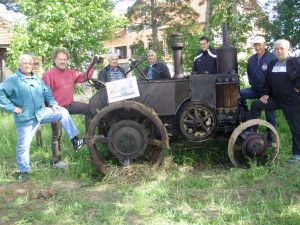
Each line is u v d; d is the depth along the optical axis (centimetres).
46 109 545
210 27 1219
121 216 407
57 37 1094
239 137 552
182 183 493
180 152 596
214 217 400
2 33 1502
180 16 1672
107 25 1166
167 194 459
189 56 1053
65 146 675
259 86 624
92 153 521
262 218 389
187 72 1065
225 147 604
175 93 539
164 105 537
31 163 602
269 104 580
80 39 1129
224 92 550
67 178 545
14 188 505
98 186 504
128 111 539
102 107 545
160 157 521
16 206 451
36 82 534
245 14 1187
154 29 1677
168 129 553
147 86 534
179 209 422
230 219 394
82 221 403
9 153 676
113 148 524
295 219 383
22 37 1068
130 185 495
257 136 531
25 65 526
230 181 489
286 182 484
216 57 588
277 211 408
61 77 581
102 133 564
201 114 548
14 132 788
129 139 521
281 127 724
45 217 412
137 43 1717
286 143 640
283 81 555
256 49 618
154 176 514
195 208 424
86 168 556
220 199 436
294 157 564
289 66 547
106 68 720
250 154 534
